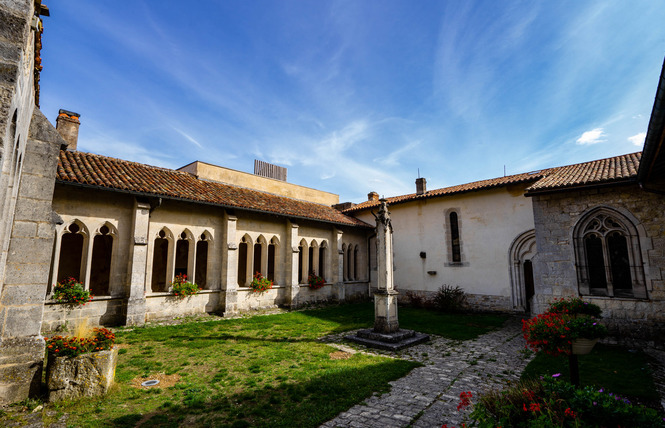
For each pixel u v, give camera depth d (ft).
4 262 17.47
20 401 18.20
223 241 49.78
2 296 18.71
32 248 19.94
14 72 13.71
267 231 56.49
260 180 69.46
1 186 13.42
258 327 40.01
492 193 58.70
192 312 45.29
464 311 57.82
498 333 39.55
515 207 55.88
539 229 40.60
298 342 33.55
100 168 42.39
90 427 15.94
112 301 38.06
